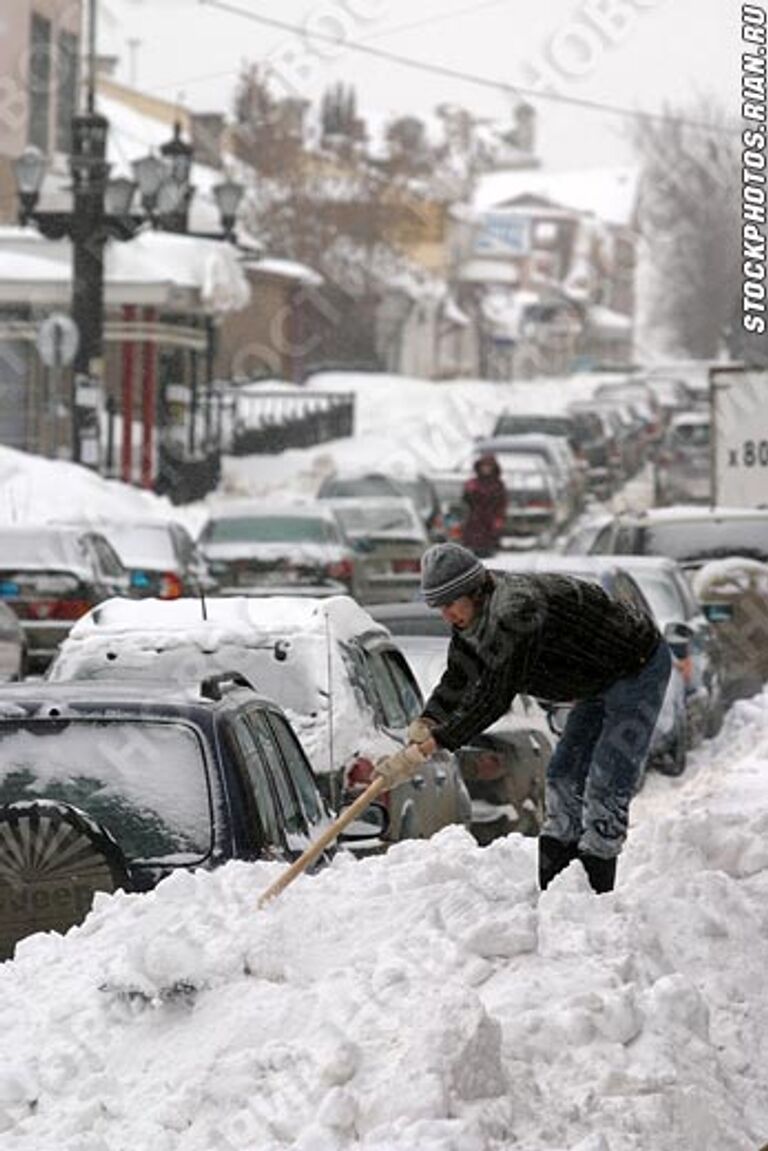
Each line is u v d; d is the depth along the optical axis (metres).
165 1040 16.28
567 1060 15.72
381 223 180.88
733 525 66.25
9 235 107.12
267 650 29.59
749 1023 17.78
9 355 108.88
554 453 115.56
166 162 109.69
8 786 22.03
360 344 179.62
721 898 19.45
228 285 111.06
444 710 20.11
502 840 23.31
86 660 29.97
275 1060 15.48
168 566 68.62
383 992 16.05
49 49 129.25
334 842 25.48
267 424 137.88
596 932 17.67
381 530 84.25
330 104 179.38
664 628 50.00
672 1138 15.24
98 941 18.09
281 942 16.92
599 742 21.09
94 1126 15.50
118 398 121.00
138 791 21.95
